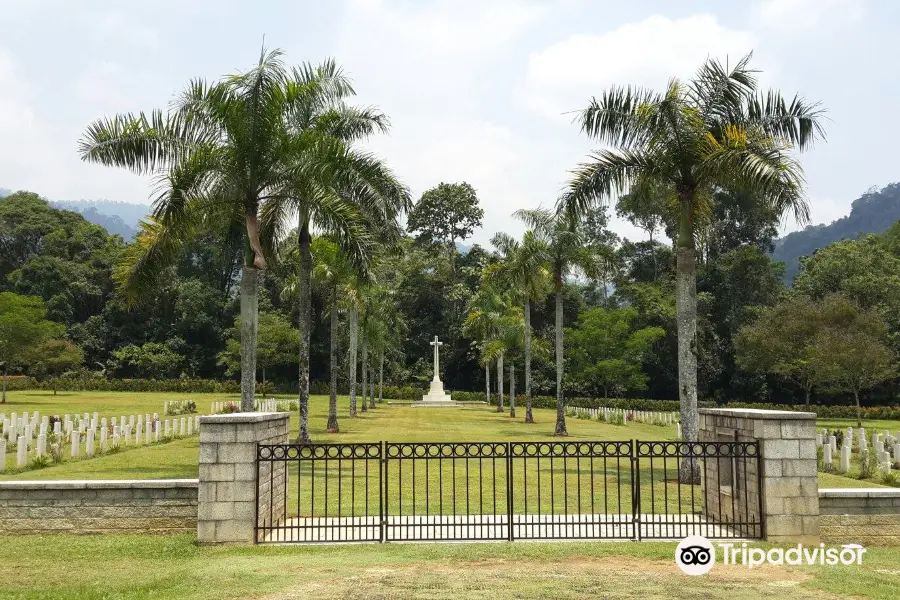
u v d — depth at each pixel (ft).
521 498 48.49
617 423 138.72
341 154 62.75
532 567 29.35
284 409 164.45
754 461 35.45
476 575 27.89
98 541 34.71
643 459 72.95
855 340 140.26
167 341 257.75
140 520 36.52
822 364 142.61
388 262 181.98
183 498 36.68
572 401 217.36
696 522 38.37
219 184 60.44
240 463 34.40
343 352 254.27
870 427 146.92
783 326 160.04
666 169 61.00
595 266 118.11
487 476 59.00
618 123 60.64
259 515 34.96
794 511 34.47
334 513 42.98
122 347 256.32
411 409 190.08
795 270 558.97
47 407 153.99
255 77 59.00
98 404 165.37
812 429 34.99
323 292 211.61
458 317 264.52
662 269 247.91
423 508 44.73
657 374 227.20
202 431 34.50
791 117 59.72
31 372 223.92
